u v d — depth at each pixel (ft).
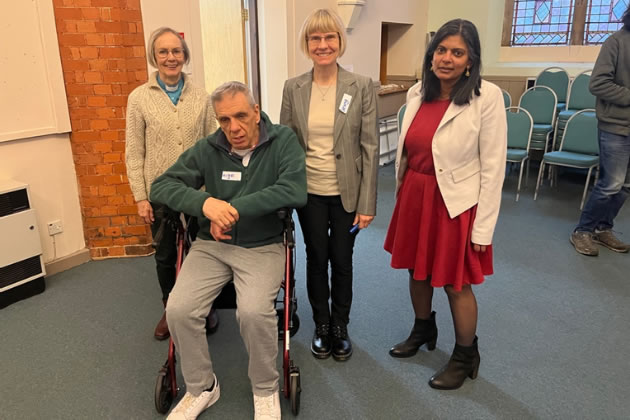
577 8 18.06
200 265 5.82
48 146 9.26
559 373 6.65
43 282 8.93
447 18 20.26
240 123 5.52
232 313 8.23
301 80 6.35
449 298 6.16
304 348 7.25
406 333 7.66
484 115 5.40
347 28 15.94
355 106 6.09
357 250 10.84
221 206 5.41
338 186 6.35
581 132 13.46
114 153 9.75
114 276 9.57
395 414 5.92
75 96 9.29
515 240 11.29
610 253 10.55
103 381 6.53
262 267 5.71
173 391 6.03
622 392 6.27
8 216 8.16
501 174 5.54
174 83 6.83
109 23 9.05
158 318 8.08
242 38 14.20
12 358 6.99
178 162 6.01
